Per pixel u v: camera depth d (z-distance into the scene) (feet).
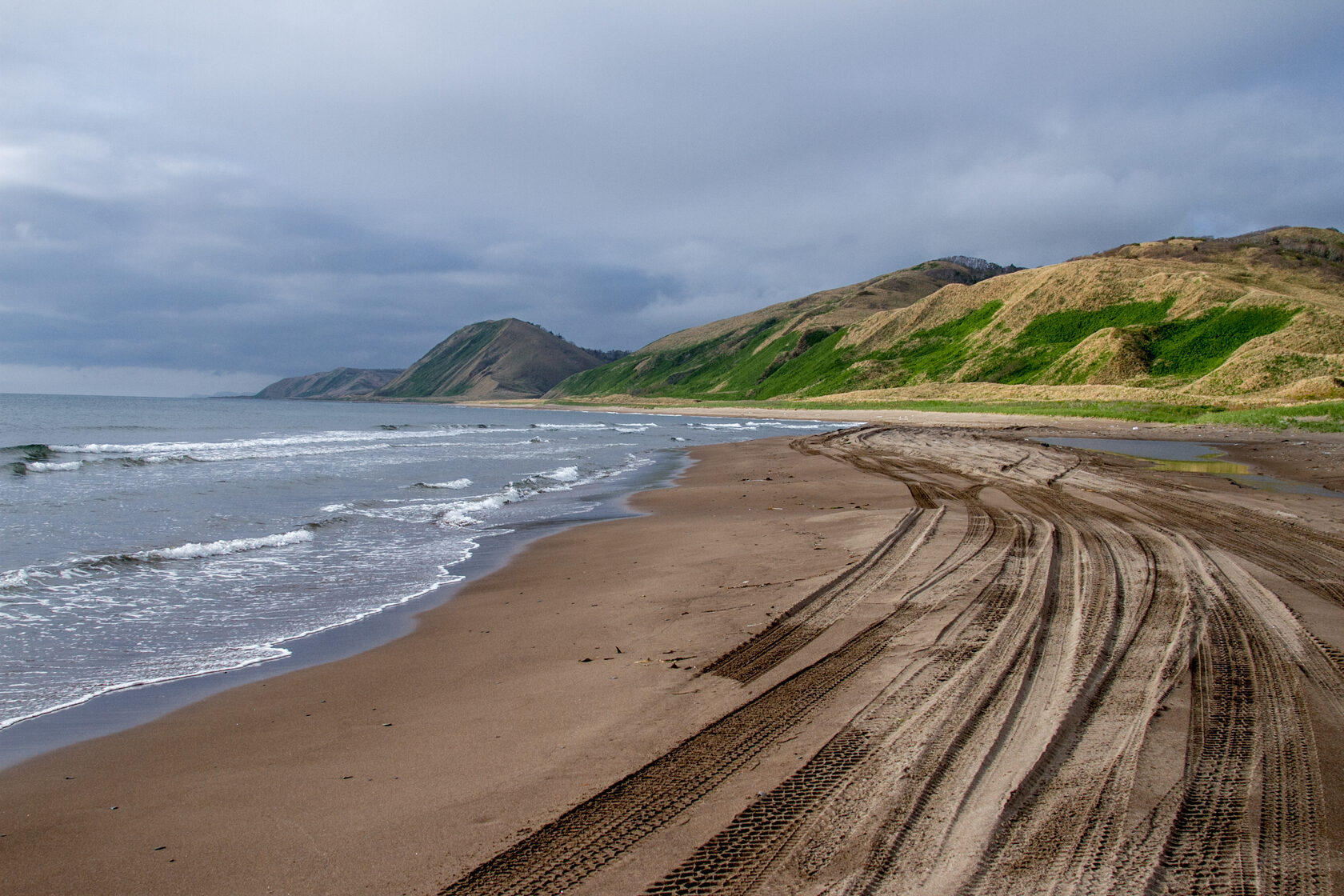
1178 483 63.31
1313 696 18.38
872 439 123.54
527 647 24.54
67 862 12.58
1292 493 57.41
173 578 34.32
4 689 21.06
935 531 40.32
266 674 22.58
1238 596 27.22
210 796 14.88
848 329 465.47
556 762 15.80
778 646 22.72
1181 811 13.38
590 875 11.82
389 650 24.84
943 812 13.37
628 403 541.75
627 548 41.50
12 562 35.99
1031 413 187.11
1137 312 286.66
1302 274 336.90
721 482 72.95
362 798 14.58
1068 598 27.12
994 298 388.57
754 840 12.64
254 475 74.84
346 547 42.01
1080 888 11.26
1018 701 18.11
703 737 16.72
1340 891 11.28
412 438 144.05
